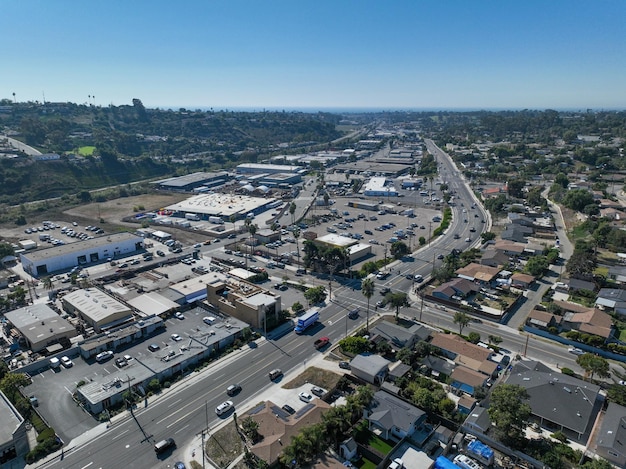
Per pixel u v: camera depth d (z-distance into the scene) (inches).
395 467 2432.3
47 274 5615.2
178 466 2480.3
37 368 3484.3
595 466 2262.6
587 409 2805.1
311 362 3585.1
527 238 6702.8
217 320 4284.0
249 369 3494.1
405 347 3567.9
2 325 4183.1
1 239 7007.9
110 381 3193.9
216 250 6584.6
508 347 3769.7
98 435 2755.9
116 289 4975.4
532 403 2893.7
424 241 6633.9
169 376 3400.6
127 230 7657.5
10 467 2501.2
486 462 2474.2
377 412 2812.5
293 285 5147.6
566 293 4803.2
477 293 4813.0
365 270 5428.2
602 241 6097.4
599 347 3681.1
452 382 3203.7
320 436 2490.2
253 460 2509.8
